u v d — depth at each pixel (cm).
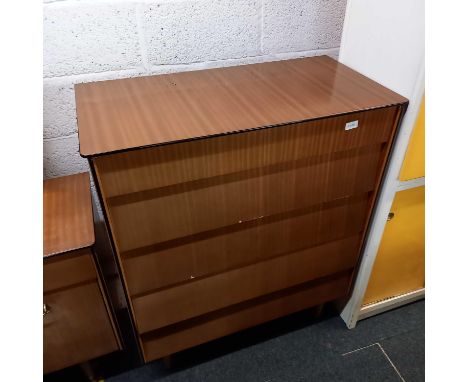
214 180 85
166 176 79
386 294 141
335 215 106
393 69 94
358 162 97
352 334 138
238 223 95
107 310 100
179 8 106
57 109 110
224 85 100
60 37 101
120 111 87
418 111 91
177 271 97
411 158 99
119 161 74
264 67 112
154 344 112
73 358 107
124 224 83
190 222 88
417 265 135
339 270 122
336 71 108
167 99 93
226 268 103
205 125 80
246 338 137
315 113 85
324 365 129
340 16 125
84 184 106
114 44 106
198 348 134
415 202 113
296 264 112
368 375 126
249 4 112
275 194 93
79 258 87
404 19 87
